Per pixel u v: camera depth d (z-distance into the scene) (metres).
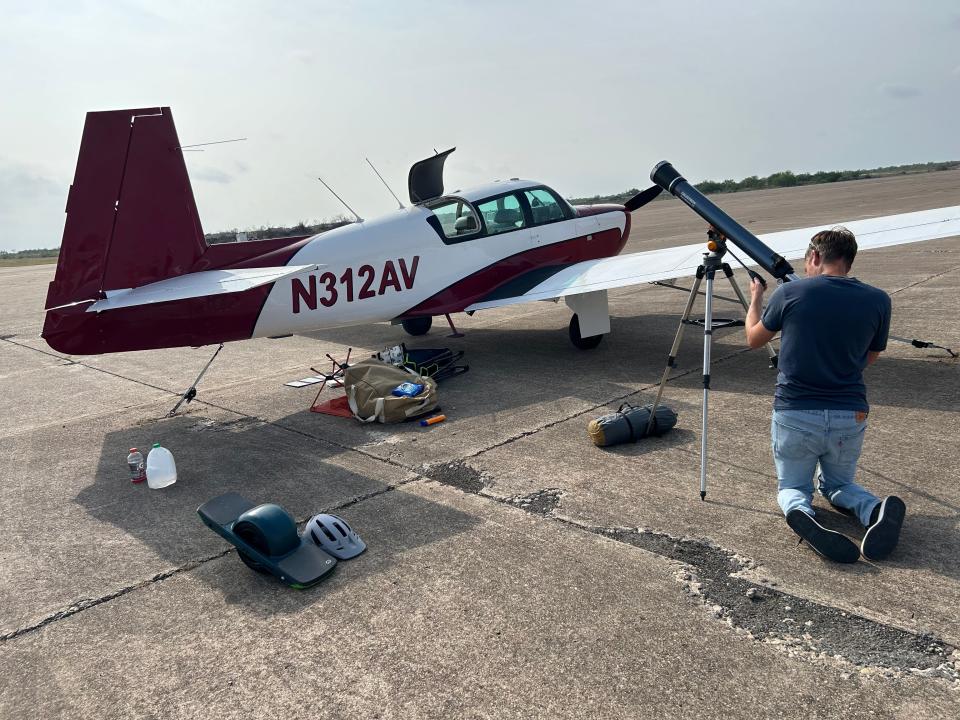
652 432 4.21
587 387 5.44
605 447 4.12
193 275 4.93
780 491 2.96
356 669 2.29
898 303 7.54
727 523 3.10
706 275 3.35
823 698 2.01
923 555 2.71
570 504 3.40
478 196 6.52
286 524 2.94
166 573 3.04
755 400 4.84
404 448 4.39
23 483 4.26
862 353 2.73
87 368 7.70
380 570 2.91
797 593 2.53
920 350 5.71
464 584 2.75
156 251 4.80
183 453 4.62
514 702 2.08
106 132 4.53
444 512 3.43
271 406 5.62
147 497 3.91
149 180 4.71
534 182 7.00
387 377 5.07
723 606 2.49
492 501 3.51
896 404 4.48
